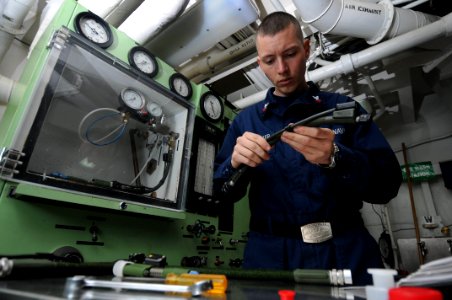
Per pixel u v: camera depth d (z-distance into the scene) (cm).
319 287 62
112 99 153
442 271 39
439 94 288
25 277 65
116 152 163
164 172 158
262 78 255
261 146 83
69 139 140
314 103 116
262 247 105
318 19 171
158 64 161
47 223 99
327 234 98
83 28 125
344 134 106
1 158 90
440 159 288
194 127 180
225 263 183
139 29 177
